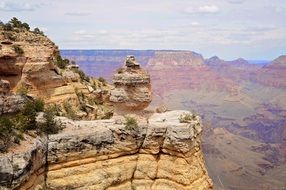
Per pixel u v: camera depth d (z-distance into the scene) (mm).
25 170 32125
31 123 38406
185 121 44281
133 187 41156
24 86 51094
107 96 69812
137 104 54688
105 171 39656
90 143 39250
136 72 55125
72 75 63906
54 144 37406
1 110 37125
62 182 37031
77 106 58656
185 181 40906
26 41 53844
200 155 44469
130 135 41906
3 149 32594
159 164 42375
